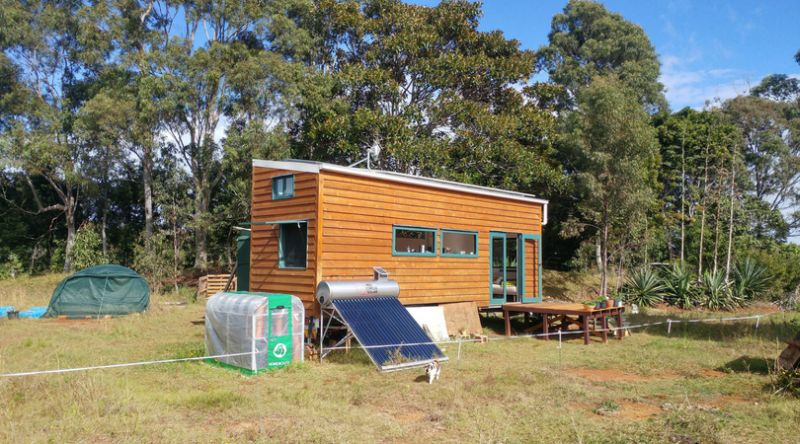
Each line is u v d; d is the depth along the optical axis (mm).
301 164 11773
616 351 11859
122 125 25891
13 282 26781
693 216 28422
